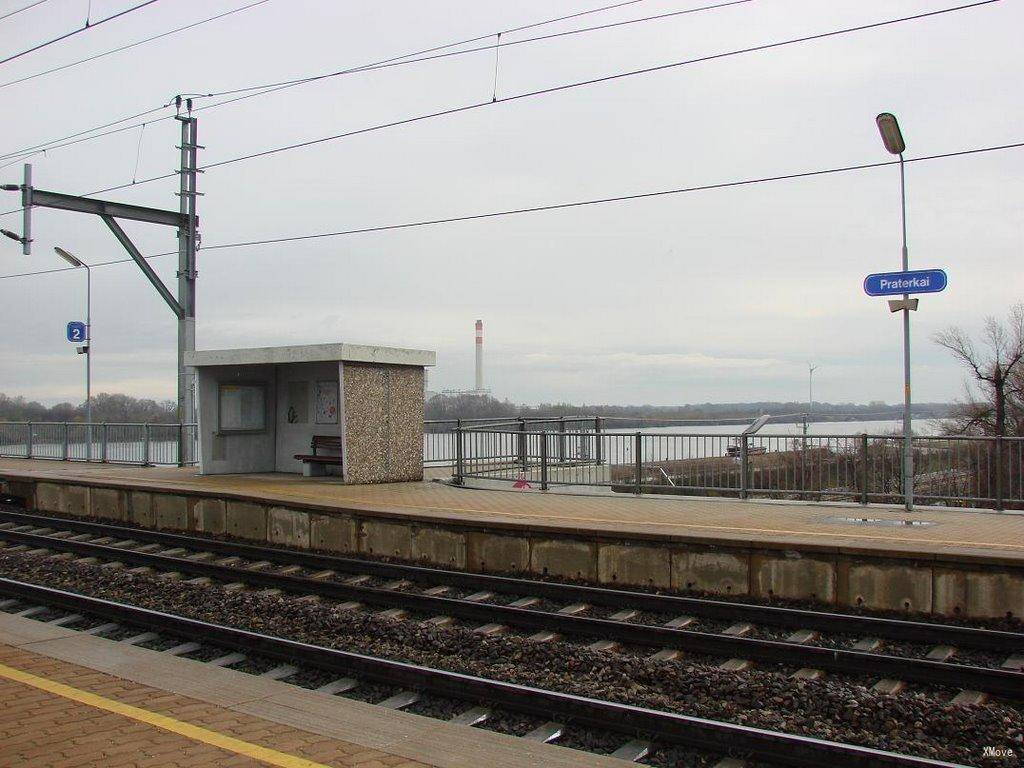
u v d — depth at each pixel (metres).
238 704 6.01
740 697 7.08
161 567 13.24
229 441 20.02
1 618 8.70
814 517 12.27
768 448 14.20
